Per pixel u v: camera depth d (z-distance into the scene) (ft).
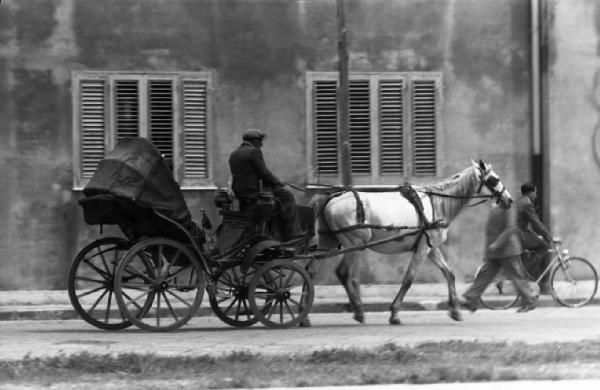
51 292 85.05
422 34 90.12
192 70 87.66
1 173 84.94
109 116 86.48
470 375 44.96
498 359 50.26
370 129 89.45
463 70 90.38
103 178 65.46
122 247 67.87
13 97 85.30
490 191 76.07
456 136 90.27
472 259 90.17
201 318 79.20
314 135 88.63
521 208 85.10
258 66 88.38
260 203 68.03
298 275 77.97
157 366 48.19
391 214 73.15
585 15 91.04
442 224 74.74
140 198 64.95
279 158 88.38
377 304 83.82
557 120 90.53
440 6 90.27
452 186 75.77
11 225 85.05
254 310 68.23
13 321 77.92
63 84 86.02
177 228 66.13
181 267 71.61
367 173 89.51
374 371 46.37
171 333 65.77
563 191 90.79
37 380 44.80
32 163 85.40
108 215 65.51
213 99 87.76
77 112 86.07
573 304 86.69
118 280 64.95
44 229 85.40
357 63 89.51
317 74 88.84
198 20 87.71
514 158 90.68
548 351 52.31
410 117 89.86
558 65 90.74
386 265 88.53
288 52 88.58
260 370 47.09
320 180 88.63
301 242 70.59
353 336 63.52
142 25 87.04
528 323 72.18
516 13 90.84
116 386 43.04
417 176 89.92
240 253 68.44
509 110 90.68
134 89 87.04
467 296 76.54
